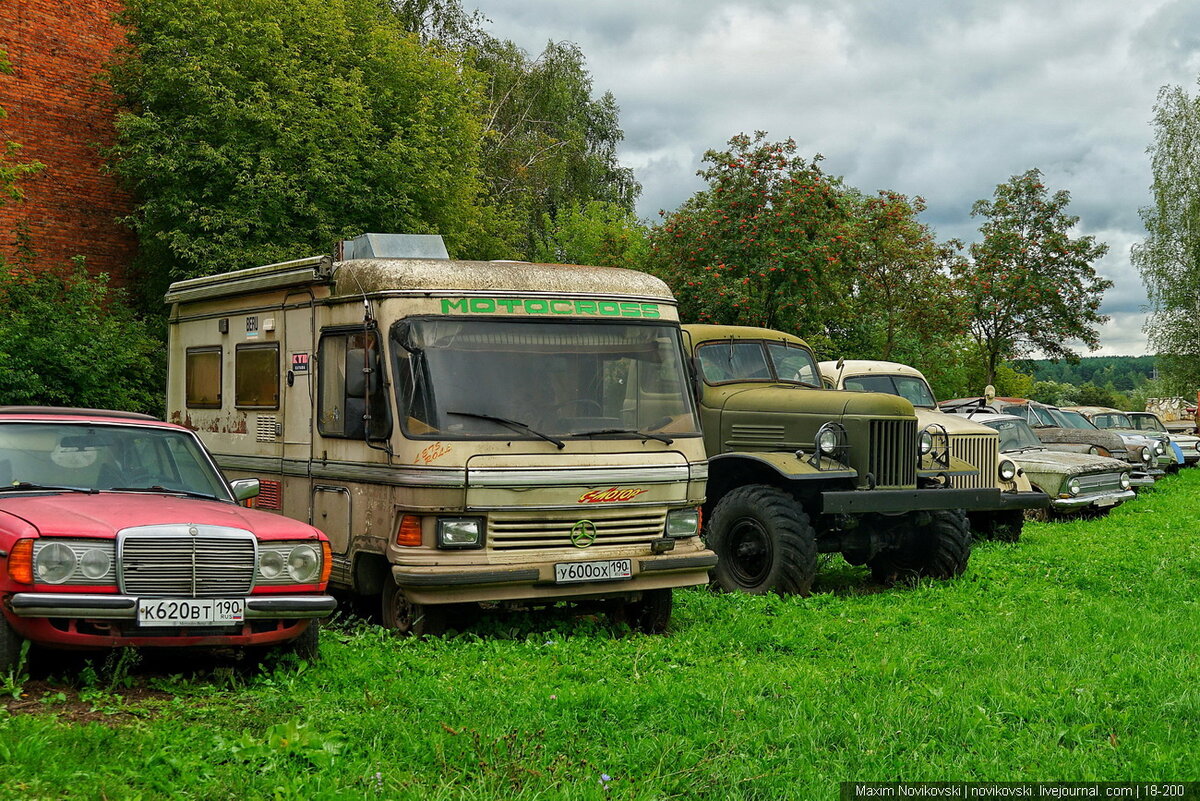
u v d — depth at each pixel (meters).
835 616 9.75
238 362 10.60
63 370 20.70
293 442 9.65
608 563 8.45
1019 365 33.50
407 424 8.15
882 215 31.77
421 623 8.13
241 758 5.22
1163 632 8.95
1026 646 8.37
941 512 12.01
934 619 9.64
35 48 25.39
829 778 5.20
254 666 7.18
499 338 8.49
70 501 6.94
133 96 25.06
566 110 40.28
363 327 8.63
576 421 8.56
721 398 12.20
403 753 5.47
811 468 10.92
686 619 9.44
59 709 6.03
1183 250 49.06
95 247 26.39
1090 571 12.56
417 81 27.45
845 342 34.94
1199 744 5.78
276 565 6.87
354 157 24.48
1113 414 30.17
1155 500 22.52
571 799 4.82
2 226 24.97
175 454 8.02
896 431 11.38
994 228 31.72
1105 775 5.30
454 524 8.05
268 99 23.47
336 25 25.95
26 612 6.19
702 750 5.54
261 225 23.27
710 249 22.70
